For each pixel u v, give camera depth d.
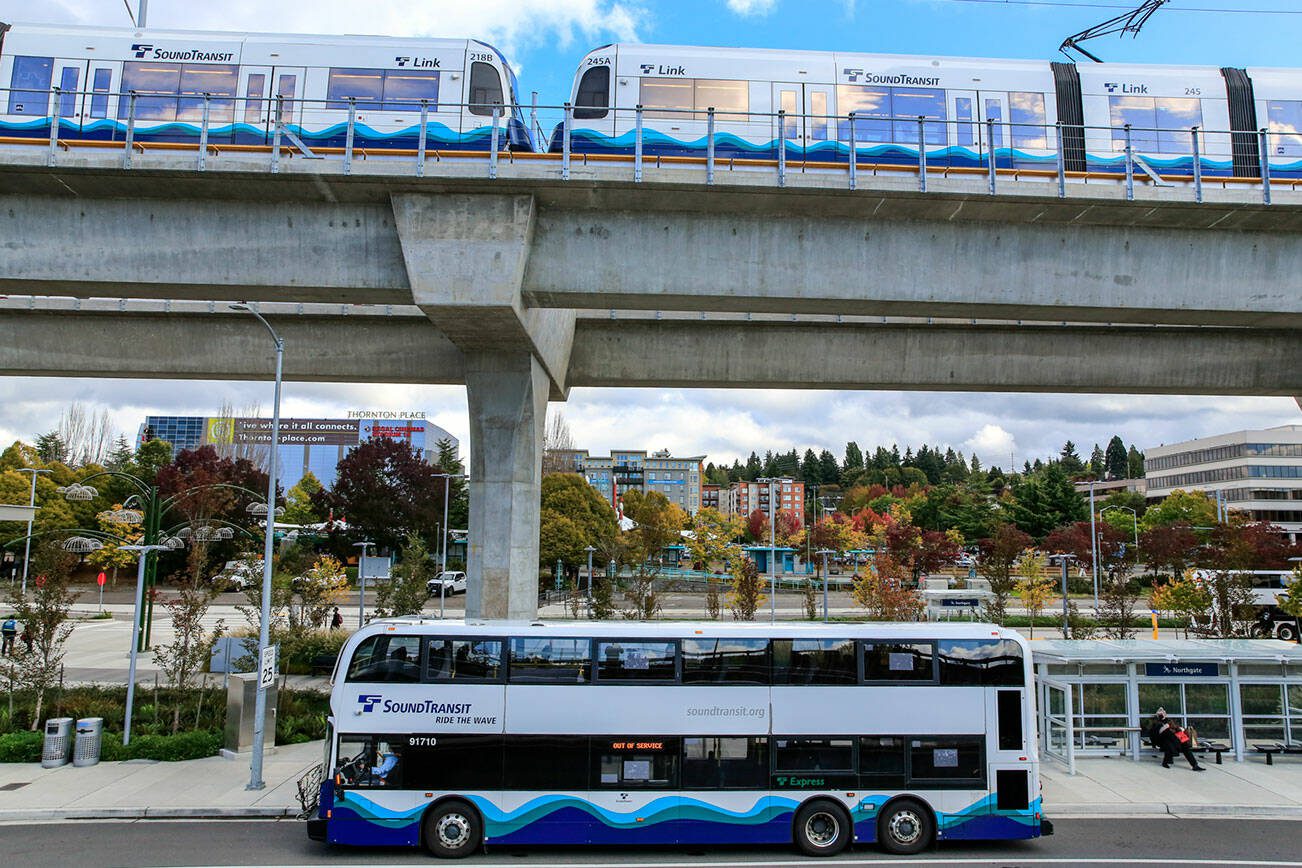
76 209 18.94
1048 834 13.54
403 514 64.81
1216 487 106.12
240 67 23.11
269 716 19.25
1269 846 13.55
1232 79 24.56
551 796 13.15
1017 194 18.48
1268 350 26.23
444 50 23.45
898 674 13.64
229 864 12.58
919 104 23.92
